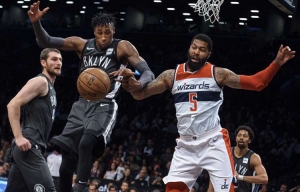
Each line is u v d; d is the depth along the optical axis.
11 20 25.77
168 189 4.30
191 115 4.09
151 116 16.64
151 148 13.84
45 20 24.55
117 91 4.45
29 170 4.62
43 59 4.79
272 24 19.44
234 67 18.33
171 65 19.39
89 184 10.62
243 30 20.33
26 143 4.46
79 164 4.17
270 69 3.90
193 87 4.09
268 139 13.82
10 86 20.58
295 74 17.20
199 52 4.06
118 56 4.41
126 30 21.67
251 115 15.23
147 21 23.36
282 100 16.53
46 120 4.71
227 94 17.00
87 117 4.38
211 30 19.91
